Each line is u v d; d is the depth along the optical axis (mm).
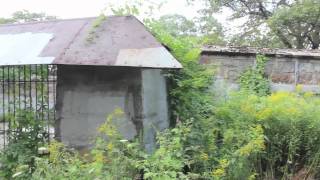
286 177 6215
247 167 5594
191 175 4852
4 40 5871
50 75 6387
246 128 5746
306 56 11695
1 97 6812
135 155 4852
